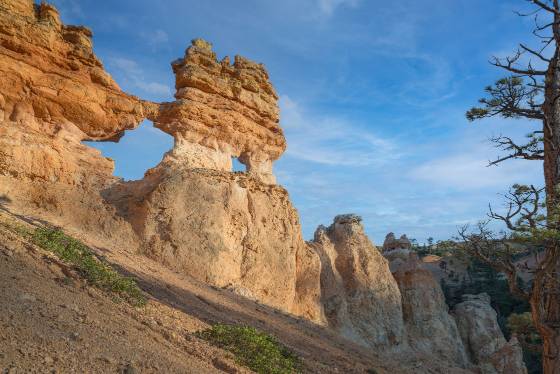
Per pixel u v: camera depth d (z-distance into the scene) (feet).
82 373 20.62
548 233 48.29
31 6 82.02
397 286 131.03
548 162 58.34
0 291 26.27
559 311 52.34
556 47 58.95
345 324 114.73
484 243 57.47
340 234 131.95
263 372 35.55
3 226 43.11
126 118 88.63
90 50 85.71
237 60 112.27
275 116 115.03
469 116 63.98
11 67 75.72
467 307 158.92
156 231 81.30
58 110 81.25
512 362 141.90
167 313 42.96
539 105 62.03
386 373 69.21
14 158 73.82
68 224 73.92
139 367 23.85
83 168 82.94
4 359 18.98
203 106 98.53
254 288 89.97
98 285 38.45
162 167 90.63
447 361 132.36
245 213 93.56
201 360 31.78
